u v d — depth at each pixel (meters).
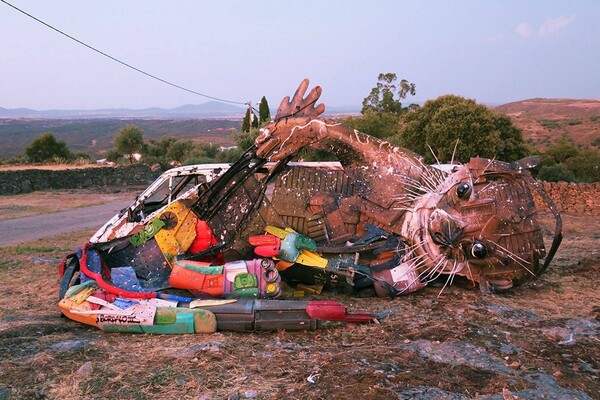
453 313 5.78
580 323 5.38
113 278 5.88
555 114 116.81
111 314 5.18
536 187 6.30
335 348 4.78
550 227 15.56
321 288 6.68
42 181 27.98
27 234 14.10
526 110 131.00
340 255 6.48
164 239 6.64
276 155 7.01
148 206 8.03
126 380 4.04
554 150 28.69
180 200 6.79
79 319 5.34
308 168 7.21
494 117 25.42
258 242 6.37
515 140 25.66
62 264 6.44
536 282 7.23
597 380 4.07
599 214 19.20
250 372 4.19
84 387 3.90
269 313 5.23
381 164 6.89
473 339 4.91
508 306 6.05
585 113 112.31
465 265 6.36
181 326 5.16
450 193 6.34
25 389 3.87
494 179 6.37
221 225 6.79
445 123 25.00
